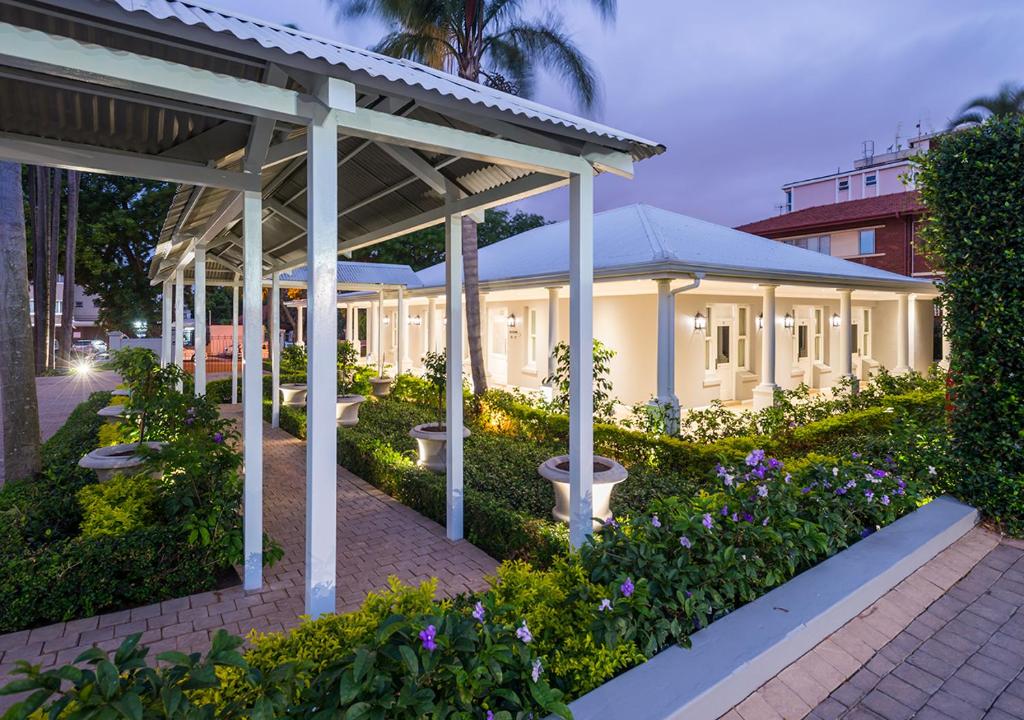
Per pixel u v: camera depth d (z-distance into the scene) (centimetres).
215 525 384
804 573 332
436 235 2688
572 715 199
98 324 2994
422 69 390
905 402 886
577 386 361
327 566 275
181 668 161
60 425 1095
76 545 353
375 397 1191
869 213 2056
